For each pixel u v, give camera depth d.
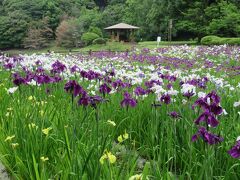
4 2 82.75
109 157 2.90
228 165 3.58
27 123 4.04
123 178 3.09
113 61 19.33
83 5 89.81
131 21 68.25
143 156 4.63
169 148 4.01
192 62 16.86
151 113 5.11
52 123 4.13
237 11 43.78
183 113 4.81
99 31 64.38
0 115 4.95
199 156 3.83
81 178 3.00
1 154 4.04
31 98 5.32
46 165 3.62
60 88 6.79
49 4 75.75
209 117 3.29
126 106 5.29
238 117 4.89
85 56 22.81
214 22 43.78
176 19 51.47
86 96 3.98
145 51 26.86
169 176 3.07
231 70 13.23
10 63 9.27
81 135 4.08
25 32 66.56
